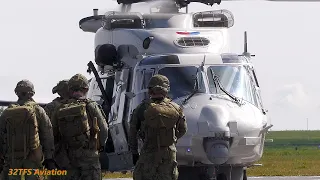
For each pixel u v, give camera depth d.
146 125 36.94
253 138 50.38
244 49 56.47
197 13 58.34
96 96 62.09
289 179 74.19
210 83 51.88
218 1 56.25
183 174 51.16
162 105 37.09
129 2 58.44
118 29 57.84
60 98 42.31
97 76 59.34
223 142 48.78
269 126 52.78
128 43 56.62
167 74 52.34
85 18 62.47
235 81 52.50
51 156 37.28
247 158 50.81
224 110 49.72
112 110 57.72
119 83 57.16
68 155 37.41
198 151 48.78
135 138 37.94
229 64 53.00
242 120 49.72
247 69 53.62
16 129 36.78
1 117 37.12
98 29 60.75
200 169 51.00
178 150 48.56
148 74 52.78
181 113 37.34
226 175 51.47
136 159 38.50
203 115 49.16
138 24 57.78
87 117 37.50
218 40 56.28
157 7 58.94
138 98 52.81
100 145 37.91
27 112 36.78
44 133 37.19
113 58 57.34
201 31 56.59
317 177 78.81
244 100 51.75
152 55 54.19
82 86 37.91
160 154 36.75
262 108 52.91
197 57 53.03
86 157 37.38
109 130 57.94
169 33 56.03
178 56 53.03
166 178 36.88
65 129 37.28
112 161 57.66
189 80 51.88
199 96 50.97
